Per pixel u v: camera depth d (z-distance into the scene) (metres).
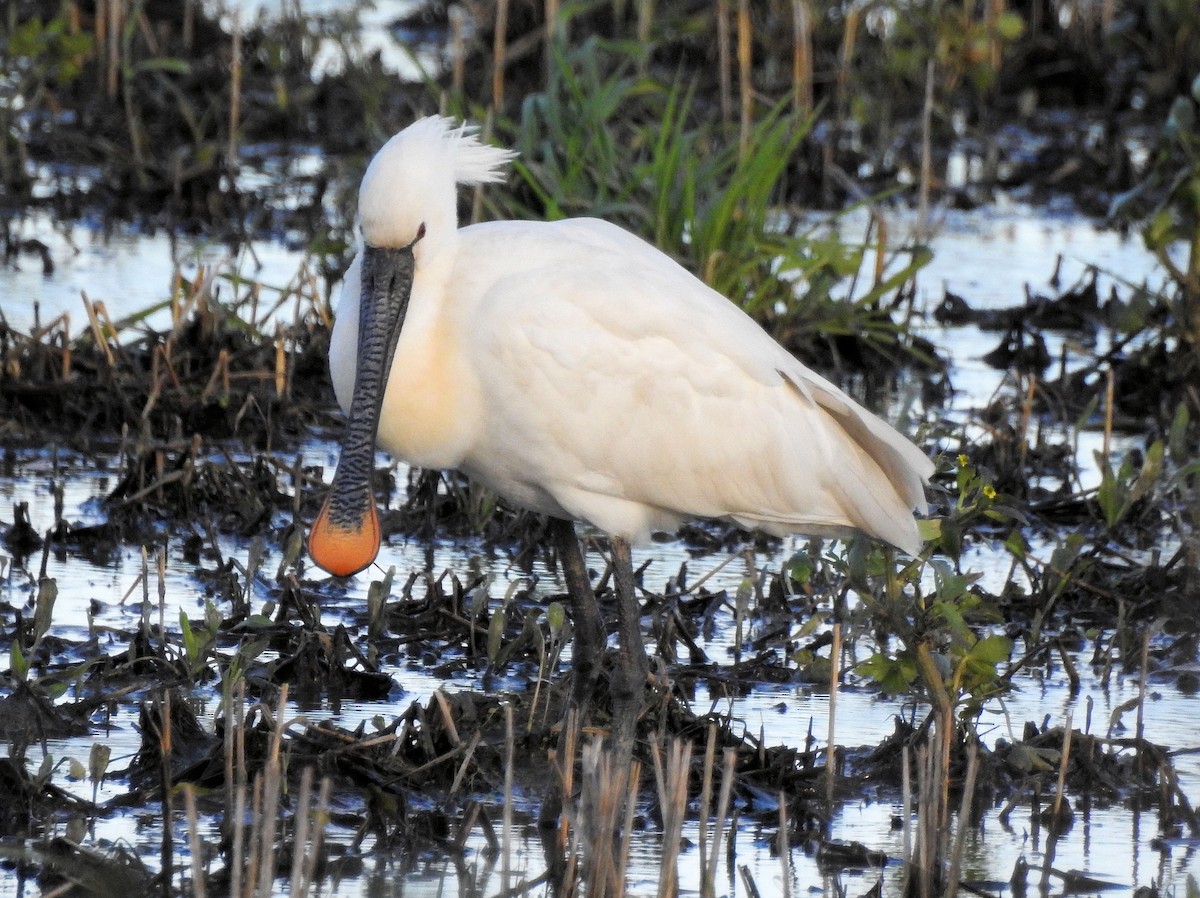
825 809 9.93
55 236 20.86
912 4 28.39
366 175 10.30
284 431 15.92
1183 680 11.83
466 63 27.92
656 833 9.64
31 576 12.70
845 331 17.77
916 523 10.47
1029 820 9.98
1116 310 18.56
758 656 11.77
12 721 10.29
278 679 11.21
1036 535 14.44
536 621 11.65
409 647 11.88
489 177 10.72
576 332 10.32
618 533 10.83
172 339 16.00
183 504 13.96
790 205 23.31
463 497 14.21
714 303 10.80
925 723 10.36
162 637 11.23
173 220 21.62
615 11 27.58
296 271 19.47
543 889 8.93
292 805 9.60
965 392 17.70
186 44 27.34
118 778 9.82
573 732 9.47
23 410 15.64
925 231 22.33
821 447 10.75
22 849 8.72
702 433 10.61
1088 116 28.66
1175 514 13.96
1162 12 28.64
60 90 25.28
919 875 8.91
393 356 10.25
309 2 32.16
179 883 8.74
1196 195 17.28
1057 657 12.20
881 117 25.97
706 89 26.48
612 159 17.72
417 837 9.42
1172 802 9.98
